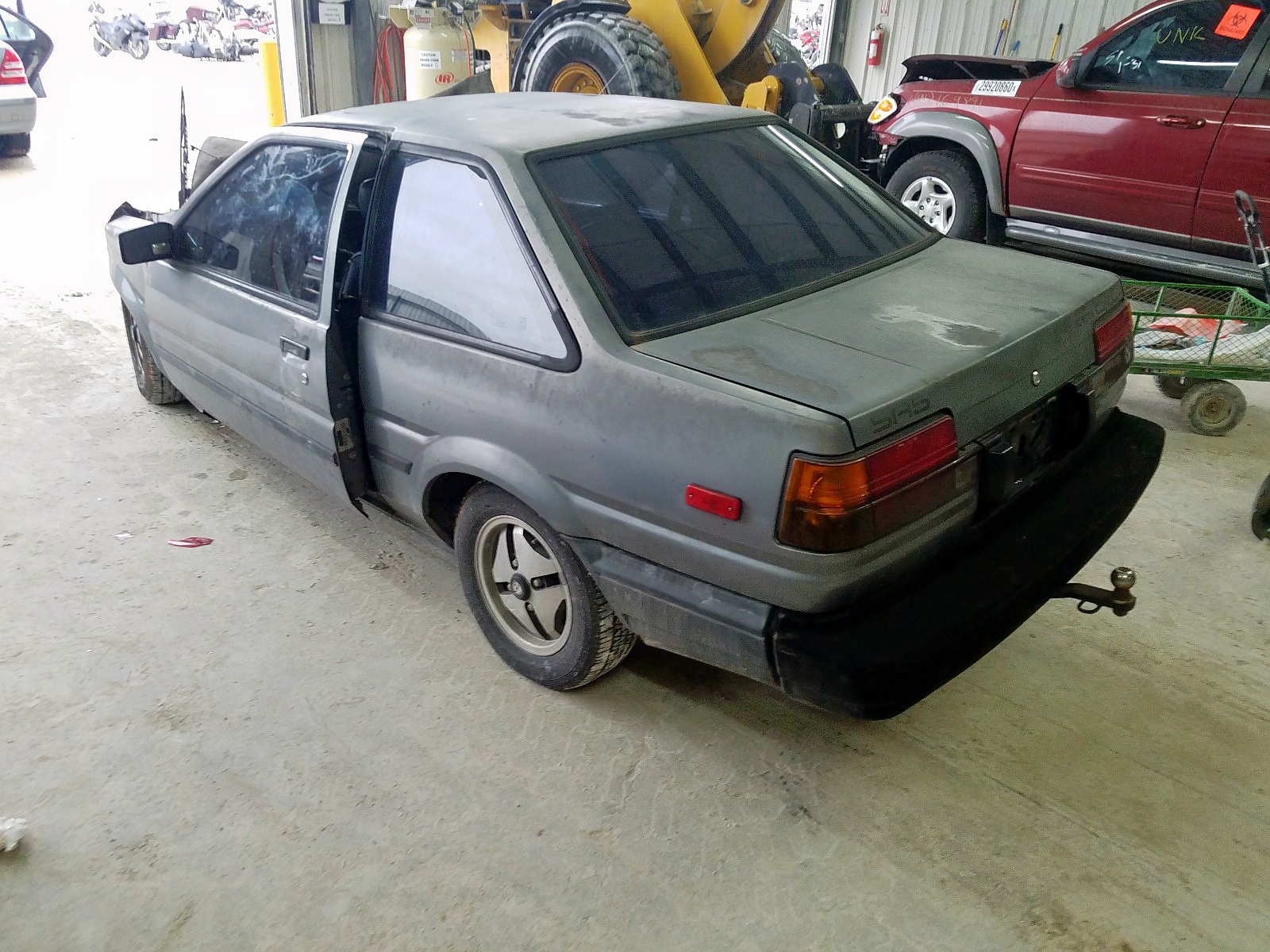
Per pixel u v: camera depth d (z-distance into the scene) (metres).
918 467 2.03
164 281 3.78
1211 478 4.02
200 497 3.90
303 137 3.15
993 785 2.49
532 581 2.71
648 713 2.75
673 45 6.71
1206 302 4.82
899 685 2.00
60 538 3.58
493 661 2.97
